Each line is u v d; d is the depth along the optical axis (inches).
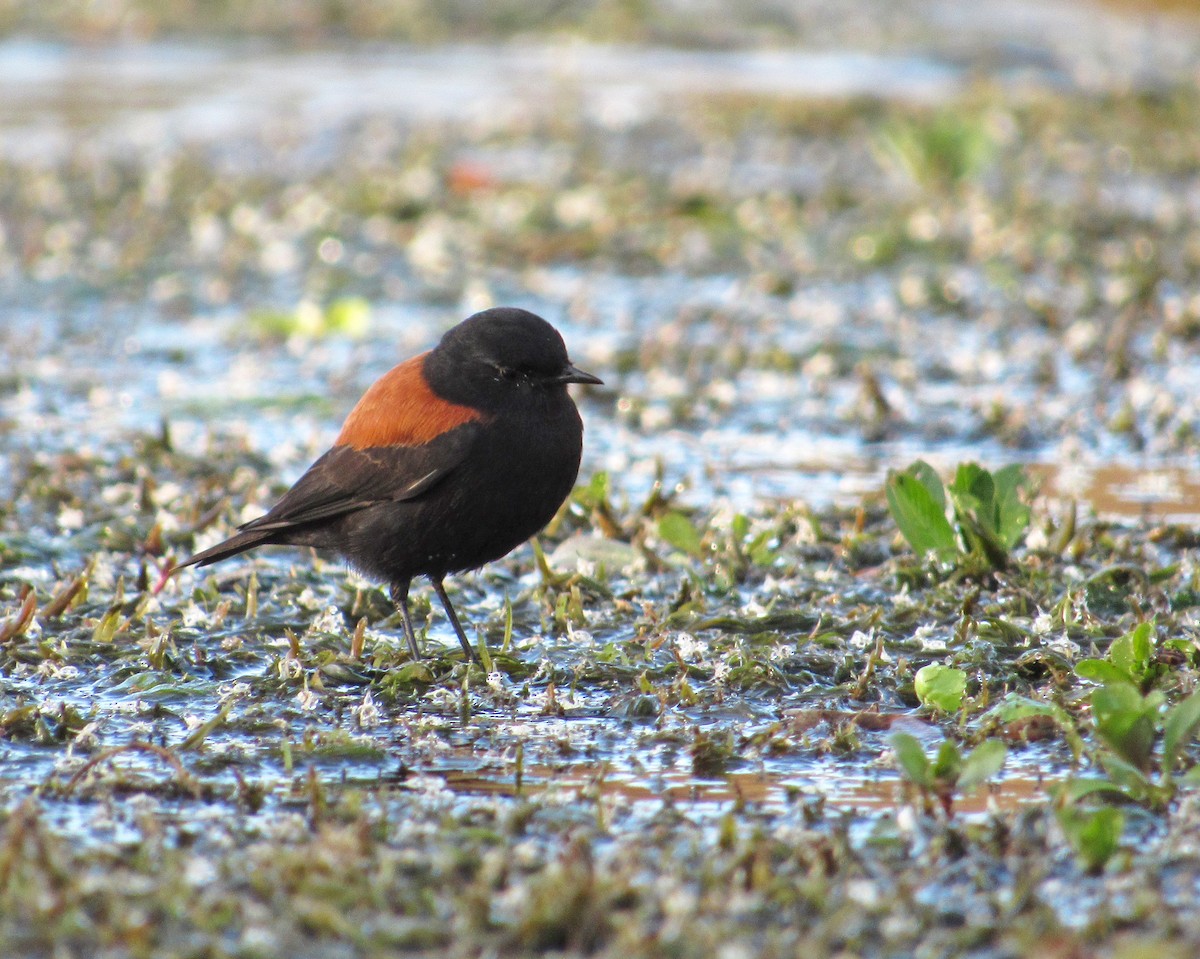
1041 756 324.2
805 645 392.2
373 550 383.2
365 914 252.4
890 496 447.2
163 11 1772.9
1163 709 334.0
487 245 933.2
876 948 244.2
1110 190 1045.2
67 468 563.8
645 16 1759.4
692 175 1096.2
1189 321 729.0
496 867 260.7
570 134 1236.5
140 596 430.6
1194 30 1654.8
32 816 277.6
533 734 343.6
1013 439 598.9
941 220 952.9
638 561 460.4
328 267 898.1
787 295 833.5
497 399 372.8
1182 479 552.1
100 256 916.0
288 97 1387.8
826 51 1611.7
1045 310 755.4
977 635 394.9
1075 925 249.1
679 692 360.8
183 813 296.0
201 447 601.9
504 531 380.8
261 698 367.2
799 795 305.4
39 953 238.8
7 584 449.1
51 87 1422.2
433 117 1305.4
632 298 840.9
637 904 253.3
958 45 1588.3
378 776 318.0
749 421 639.1
